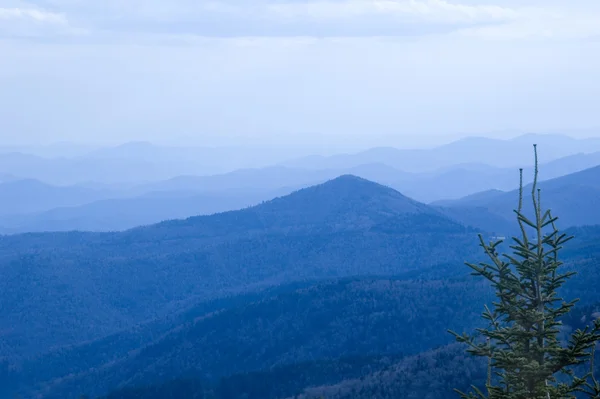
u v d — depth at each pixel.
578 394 60.62
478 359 101.81
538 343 23.11
